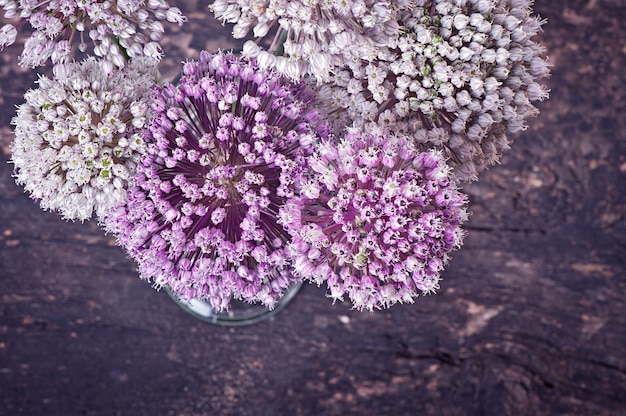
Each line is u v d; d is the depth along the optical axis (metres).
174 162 0.33
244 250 0.33
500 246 0.54
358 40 0.33
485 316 0.54
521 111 0.36
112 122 0.33
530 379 0.54
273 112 0.34
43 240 0.52
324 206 0.34
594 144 0.54
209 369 0.54
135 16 0.34
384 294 0.33
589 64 0.53
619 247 0.54
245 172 0.33
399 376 0.54
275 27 0.49
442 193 0.32
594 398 0.54
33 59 0.35
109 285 0.53
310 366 0.54
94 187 0.34
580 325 0.54
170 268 0.34
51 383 0.53
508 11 0.35
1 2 0.34
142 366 0.53
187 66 0.34
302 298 0.54
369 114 0.35
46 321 0.53
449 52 0.34
